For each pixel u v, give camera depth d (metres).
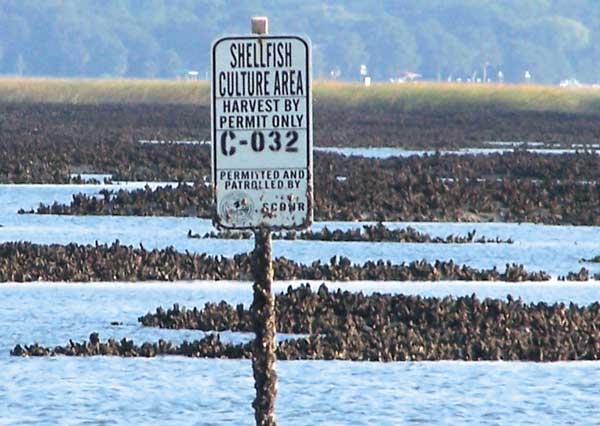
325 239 115.62
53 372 70.12
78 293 90.75
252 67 47.31
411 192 141.88
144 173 167.75
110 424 61.84
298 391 66.50
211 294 91.06
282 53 47.25
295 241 114.44
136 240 115.06
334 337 76.31
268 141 47.38
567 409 64.31
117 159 176.75
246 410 63.88
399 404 64.56
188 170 170.75
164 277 96.44
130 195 135.88
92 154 179.75
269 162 47.44
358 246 112.69
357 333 77.62
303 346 74.25
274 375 48.16
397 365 71.62
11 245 103.00
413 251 111.06
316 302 82.94
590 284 96.94
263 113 47.38
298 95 47.31
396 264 103.38
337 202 136.62
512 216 133.25
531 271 102.50
